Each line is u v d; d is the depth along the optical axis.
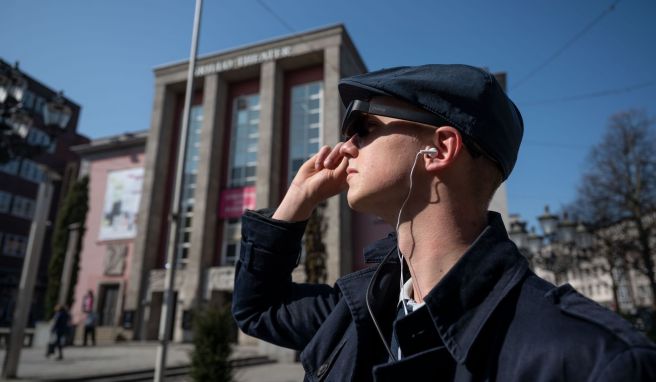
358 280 1.15
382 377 0.79
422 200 0.94
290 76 26.44
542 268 19.70
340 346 1.08
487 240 0.85
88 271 26.41
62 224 25.00
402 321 0.85
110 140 28.91
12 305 28.95
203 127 25.84
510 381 0.67
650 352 0.59
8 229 34.53
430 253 0.92
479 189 0.95
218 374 6.81
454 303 0.79
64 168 38.66
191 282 22.81
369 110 1.02
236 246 24.14
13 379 8.83
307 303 1.36
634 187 19.86
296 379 10.63
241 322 1.39
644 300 30.05
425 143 0.96
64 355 14.90
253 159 25.78
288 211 1.36
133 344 20.80
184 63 27.61
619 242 19.48
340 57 23.98
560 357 0.64
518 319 0.73
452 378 0.77
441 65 0.99
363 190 0.99
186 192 26.16
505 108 0.98
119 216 26.92
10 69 8.05
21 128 8.05
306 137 24.89
